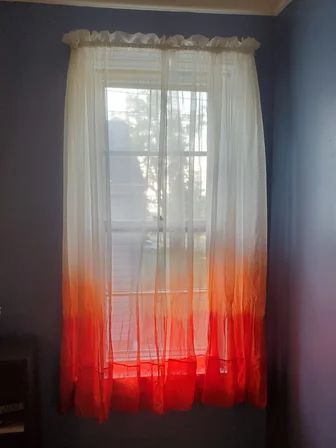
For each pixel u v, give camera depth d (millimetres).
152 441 2092
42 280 1959
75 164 1830
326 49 1532
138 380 1949
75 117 1813
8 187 1903
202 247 1964
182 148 1884
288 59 1854
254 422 2145
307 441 1726
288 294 1888
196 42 1844
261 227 1945
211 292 1949
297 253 1791
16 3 1839
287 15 1856
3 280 1938
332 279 1514
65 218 1857
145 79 1865
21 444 1723
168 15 1921
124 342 1952
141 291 1941
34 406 1774
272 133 2031
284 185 1912
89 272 1869
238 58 1881
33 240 1937
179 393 1960
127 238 1931
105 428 2059
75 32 1782
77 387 1895
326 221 1546
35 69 1870
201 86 1877
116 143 1886
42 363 1984
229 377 1964
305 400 1738
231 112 1888
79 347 1884
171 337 1950
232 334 1956
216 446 2127
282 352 1962
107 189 1850
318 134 1596
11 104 1872
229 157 1894
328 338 1551
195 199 1937
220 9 1921
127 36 1812
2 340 1893
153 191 1902
